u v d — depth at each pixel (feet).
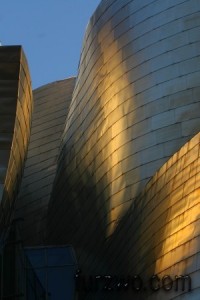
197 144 87.30
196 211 85.40
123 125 112.06
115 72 116.16
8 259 94.94
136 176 107.65
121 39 116.88
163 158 106.63
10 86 98.84
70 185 123.75
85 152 119.96
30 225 147.33
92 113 119.96
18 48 102.17
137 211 98.63
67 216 123.44
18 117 97.66
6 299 92.94
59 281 109.60
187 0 113.60
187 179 88.07
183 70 110.32
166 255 88.74
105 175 112.68
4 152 93.04
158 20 114.21
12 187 94.94
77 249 118.01
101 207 111.65
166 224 90.12
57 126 153.28
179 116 107.96
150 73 112.06
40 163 150.71
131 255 97.45
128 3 117.70
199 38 111.34
